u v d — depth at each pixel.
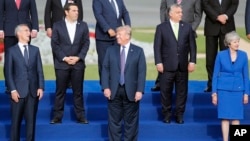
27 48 18.05
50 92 20.73
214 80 18.34
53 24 19.73
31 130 18.06
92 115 20.23
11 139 18.06
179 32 19.31
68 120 19.98
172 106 20.38
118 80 18.02
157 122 19.83
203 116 20.38
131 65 18.03
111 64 18.11
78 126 19.38
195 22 20.72
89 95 20.81
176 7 19.31
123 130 18.97
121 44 18.14
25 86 17.86
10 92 17.84
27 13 20.59
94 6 20.25
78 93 19.36
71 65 19.12
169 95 19.55
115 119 18.22
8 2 20.33
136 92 18.08
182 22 19.47
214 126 19.61
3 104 20.44
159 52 19.30
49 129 19.28
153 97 20.83
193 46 19.41
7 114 20.11
